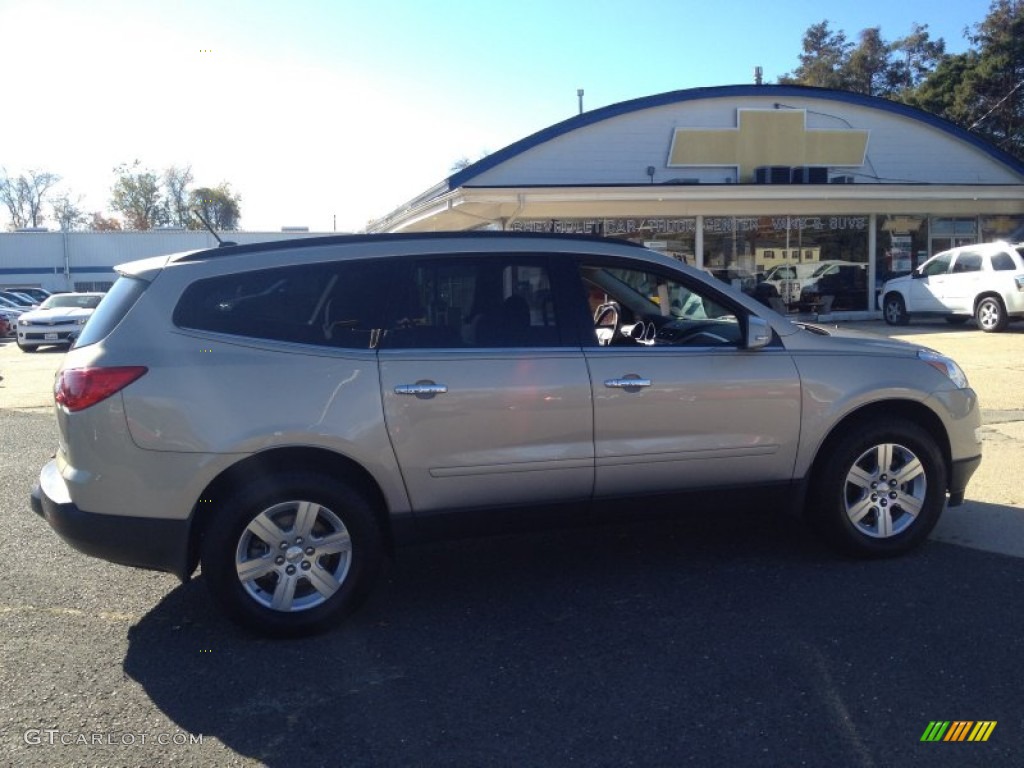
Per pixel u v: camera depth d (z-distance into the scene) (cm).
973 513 584
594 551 534
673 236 2108
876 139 2259
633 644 400
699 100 2142
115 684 375
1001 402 966
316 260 434
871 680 359
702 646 396
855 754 308
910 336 1650
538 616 438
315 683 374
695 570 494
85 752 321
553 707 346
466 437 430
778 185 1941
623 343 476
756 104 2170
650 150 2141
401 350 429
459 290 446
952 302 1742
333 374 417
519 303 452
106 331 414
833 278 2219
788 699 346
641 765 305
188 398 400
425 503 434
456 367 430
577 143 2105
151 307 413
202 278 421
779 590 459
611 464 451
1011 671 363
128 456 397
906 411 504
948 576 471
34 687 373
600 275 517
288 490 410
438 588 481
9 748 324
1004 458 727
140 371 399
